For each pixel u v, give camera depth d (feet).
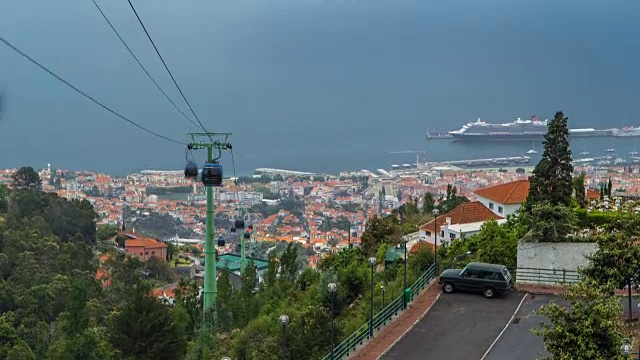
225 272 180.04
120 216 543.80
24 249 264.52
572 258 116.98
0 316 189.16
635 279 90.07
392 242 194.29
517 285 118.32
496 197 214.69
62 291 215.92
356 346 93.91
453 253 140.36
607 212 138.41
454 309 107.65
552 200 141.59
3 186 367.25
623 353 62.03
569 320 64.03
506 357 88.02
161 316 115.55
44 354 169.78
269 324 118.93
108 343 126.11
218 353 116.67
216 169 144.36
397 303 108.37
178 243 468.75
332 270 143.64
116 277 289.74
